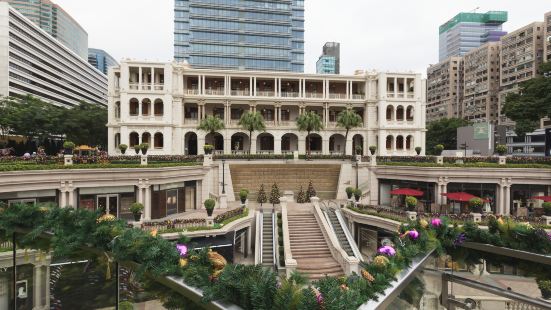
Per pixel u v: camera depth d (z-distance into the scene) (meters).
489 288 5.39
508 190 27.69
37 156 25.08
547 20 87.00
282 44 100.69
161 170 27.44
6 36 82.88
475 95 119.44
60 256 6.48
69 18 166.00
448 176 28.39
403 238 6.14
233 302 4.21
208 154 34.00
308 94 55.72
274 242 23.88
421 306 5.27
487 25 199.12
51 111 56.44
